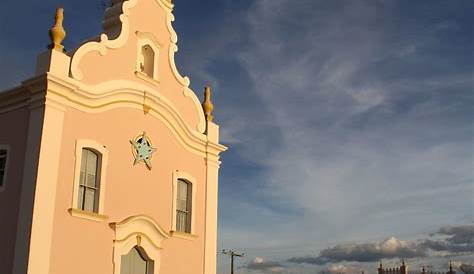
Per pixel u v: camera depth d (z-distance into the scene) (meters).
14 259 17.86
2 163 19.64
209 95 27.00
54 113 19.08
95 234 19.91
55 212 18.59
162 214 22.94
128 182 21.55
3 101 20.05
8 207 18.72
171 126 24.02
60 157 19.09
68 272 18.70
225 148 26.81
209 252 25.11
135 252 21.72
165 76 24.25
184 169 24.59
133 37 22.86
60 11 20.08
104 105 21.03
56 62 19.48
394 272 67.75
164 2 24.86
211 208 25.73
